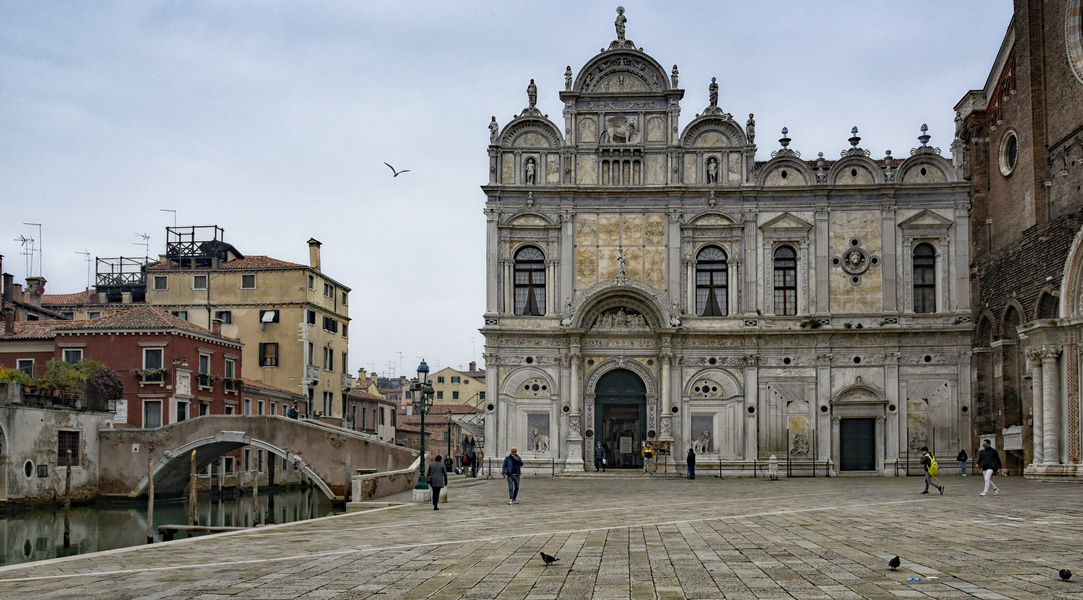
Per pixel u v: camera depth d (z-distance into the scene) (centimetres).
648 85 5206
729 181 5175
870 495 3272
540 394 5116
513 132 5238
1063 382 4025
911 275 5062
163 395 5900
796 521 2341
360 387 11475
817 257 5097
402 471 4106
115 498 5384
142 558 1977
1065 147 4172
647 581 1455
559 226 5162
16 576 1748
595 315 5169
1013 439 4544
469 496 3672
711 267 5181
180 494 5878
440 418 10825
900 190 5075
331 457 4969
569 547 1927
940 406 4975
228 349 6694
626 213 5178
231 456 6494
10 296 6794
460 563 1730
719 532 2136
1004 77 4756
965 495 3136
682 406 5103
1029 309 4400
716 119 5178
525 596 1357
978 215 4997
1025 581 1338
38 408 4978
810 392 5047
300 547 2109
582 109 5228
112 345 6016
